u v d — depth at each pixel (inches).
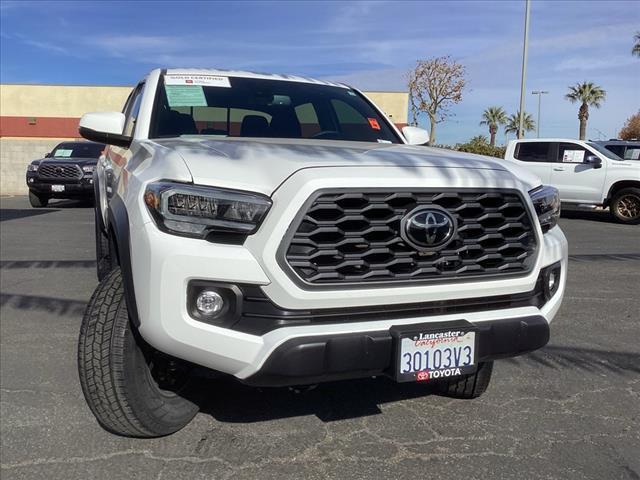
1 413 128.2
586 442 119.0
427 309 100.8
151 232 93.3
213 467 107.8
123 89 1253.7
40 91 1253.7
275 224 90.3
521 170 120.7
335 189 92.4
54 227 430.9
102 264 196.2
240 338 91.6
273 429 122.1
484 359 103.3
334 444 116.6
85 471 106.0
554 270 117.1
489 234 103.3
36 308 208.5
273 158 99.1
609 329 193.8
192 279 91.4
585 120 1939.0
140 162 114.0
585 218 585.0
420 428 123.9
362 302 94.6
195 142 117.0
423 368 97.4
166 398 113.7
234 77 162.6
